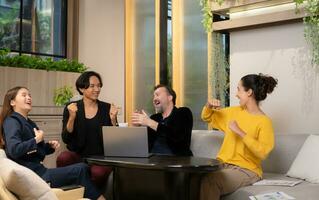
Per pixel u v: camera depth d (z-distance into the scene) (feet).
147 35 17.54
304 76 11.85
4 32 17.52
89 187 10.53
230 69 13.66
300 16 11.37
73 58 18.65
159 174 9.66
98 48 18.63
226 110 11.43
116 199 10.67
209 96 14.24
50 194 6.63
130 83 18.16
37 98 14.83
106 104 12.93
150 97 17.37
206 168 8.57
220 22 13.26
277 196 8.77
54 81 15.35
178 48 16.03
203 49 15.17
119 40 18.76
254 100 10.78
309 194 8.99
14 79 14.30
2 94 13.99
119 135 10.23
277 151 11.35
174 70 16.12
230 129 10.20
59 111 15.17
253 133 10.24
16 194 6.50
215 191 9.68
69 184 10.48
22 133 10.41
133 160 9.45
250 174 10.10
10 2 17.69
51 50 18.80
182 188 9.33
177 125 11.57
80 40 18.67
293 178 10.53
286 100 12.26
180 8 15.98
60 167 11.38
